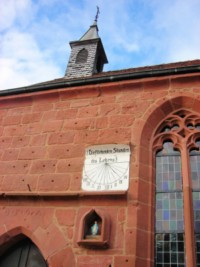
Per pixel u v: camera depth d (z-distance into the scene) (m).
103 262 5.30
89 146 6.85
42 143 7.34
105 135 6.92
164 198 6.14
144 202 5.90
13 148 7.53
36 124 7.79
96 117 7.32
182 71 7.29
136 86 7.54
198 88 7.08
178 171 6.40
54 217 6.08
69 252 5.58
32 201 6.43
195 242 5.46
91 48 11.99
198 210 5.80
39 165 6.97
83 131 7.18
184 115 6.98
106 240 5.43
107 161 6.48
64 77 11.06
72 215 5.98
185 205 5.80
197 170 6.28
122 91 7.59
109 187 6.09
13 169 7.13
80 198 6.09
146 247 5.46
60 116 7.70
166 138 6.80
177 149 6.64
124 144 6.62
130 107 7.23
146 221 5.71
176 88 7.23
